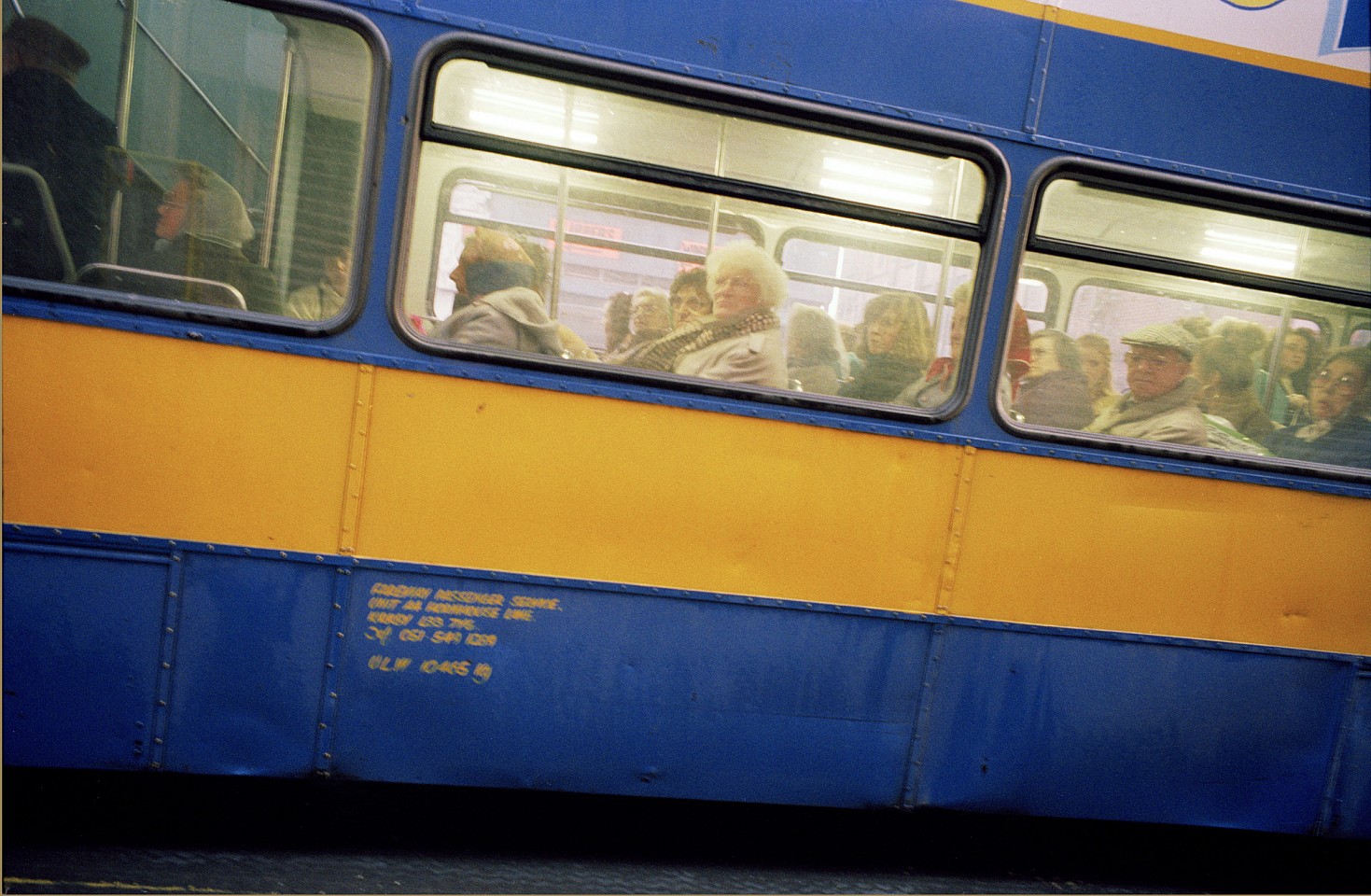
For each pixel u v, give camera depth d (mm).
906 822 4191
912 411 3170
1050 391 3283
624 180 2945
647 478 3020
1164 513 3352
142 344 2723
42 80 2697
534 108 2869
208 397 2766
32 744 2754
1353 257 3428
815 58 3002
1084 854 4047
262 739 2877
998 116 3131
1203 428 3406
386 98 2785
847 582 3166
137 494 2750
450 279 2885
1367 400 3512
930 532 3207
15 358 2662
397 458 2877
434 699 2955
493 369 2900
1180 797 3453
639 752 3094
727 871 3459
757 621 3121
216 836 3279
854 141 3062
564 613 3004
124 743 2805
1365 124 3391
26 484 2689
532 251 2924
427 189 2850
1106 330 3307
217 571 2809
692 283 3020
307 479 2834
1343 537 3484
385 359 2846
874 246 3109
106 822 3285
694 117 2957
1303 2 3326
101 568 2750
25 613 2717
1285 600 3459
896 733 3242
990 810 3336
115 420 2725
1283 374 3453
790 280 3078
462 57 2814
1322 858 4328
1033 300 3236
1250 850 4316
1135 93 3225
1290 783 3525
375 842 3385
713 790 3150
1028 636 3299
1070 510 3289
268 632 2850
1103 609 3336
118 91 2732
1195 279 3336
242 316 2768
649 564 3041
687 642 3084
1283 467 3412
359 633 2898
